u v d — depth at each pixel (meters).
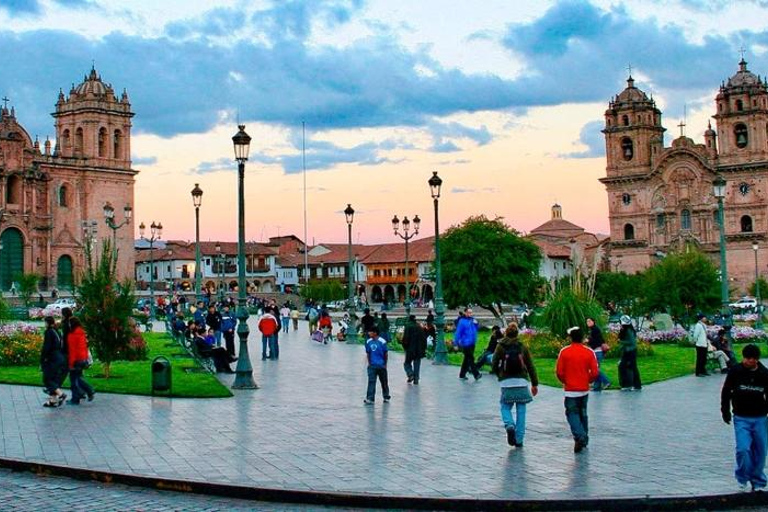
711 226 137.50
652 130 146.38
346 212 54.97
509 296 77.38
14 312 70.75
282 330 65.06
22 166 113.25
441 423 22.00
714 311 56.47
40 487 15.98
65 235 117.94
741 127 137.12
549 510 14.25
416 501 14.49
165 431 20.72
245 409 24.41
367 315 45.66
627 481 15.59
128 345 31.64
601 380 29.16
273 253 169.62
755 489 14.74
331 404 25.55
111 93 123.62
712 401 26.48
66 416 22.92
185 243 173.50
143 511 14.43
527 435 20.23
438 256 40.25
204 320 48.53
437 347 39.03
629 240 144.50
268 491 15.08
